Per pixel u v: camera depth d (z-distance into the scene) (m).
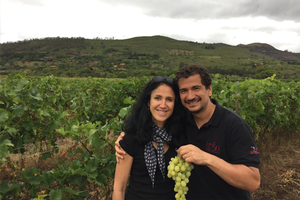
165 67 193.38
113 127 2.51
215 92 6.18
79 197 2.24
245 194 1.76
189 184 1.89
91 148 2.38
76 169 2.10
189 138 1.88
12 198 2.25
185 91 1.70
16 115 2.82
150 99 1.75
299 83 7.34
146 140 1.71
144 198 1.78
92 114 5.07
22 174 2.14
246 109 4.30
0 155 2.07
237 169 1.50
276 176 4.11
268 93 5.07
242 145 1.60
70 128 2.39
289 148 5.60
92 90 6.49
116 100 6.02
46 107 3.18
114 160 2.33
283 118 5.67
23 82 2.79
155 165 1.75
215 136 1.73
